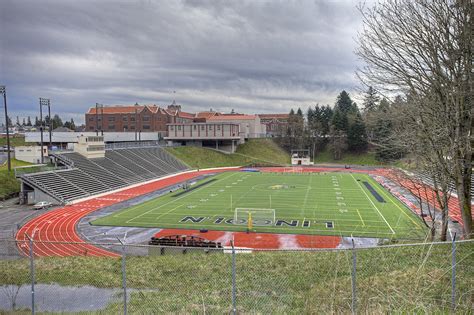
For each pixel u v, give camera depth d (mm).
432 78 16875
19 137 125312
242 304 13992
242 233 36312
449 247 18078
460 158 17234
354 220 41000
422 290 12594
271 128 179000
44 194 52750
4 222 41781
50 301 15844
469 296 12070
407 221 40125
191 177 85312
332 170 100188
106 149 84062
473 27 14812
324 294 13516
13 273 19438
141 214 45625
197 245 27984
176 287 16609
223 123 114312
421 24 16688
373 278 14664
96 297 16109
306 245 32125
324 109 159250
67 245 31984
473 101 16062
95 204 52875
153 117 140000
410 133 18438
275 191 62281
